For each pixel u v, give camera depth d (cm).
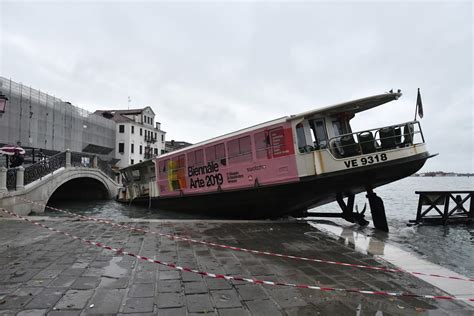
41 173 1698
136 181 2098
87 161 2809
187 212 1503
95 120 4641
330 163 977
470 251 959
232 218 1323
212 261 548
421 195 1498
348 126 1057
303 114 1020
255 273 489
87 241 674
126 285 423
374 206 1077
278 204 1135
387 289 432
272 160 1082
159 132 6216
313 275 486
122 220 959
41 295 384
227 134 1238
